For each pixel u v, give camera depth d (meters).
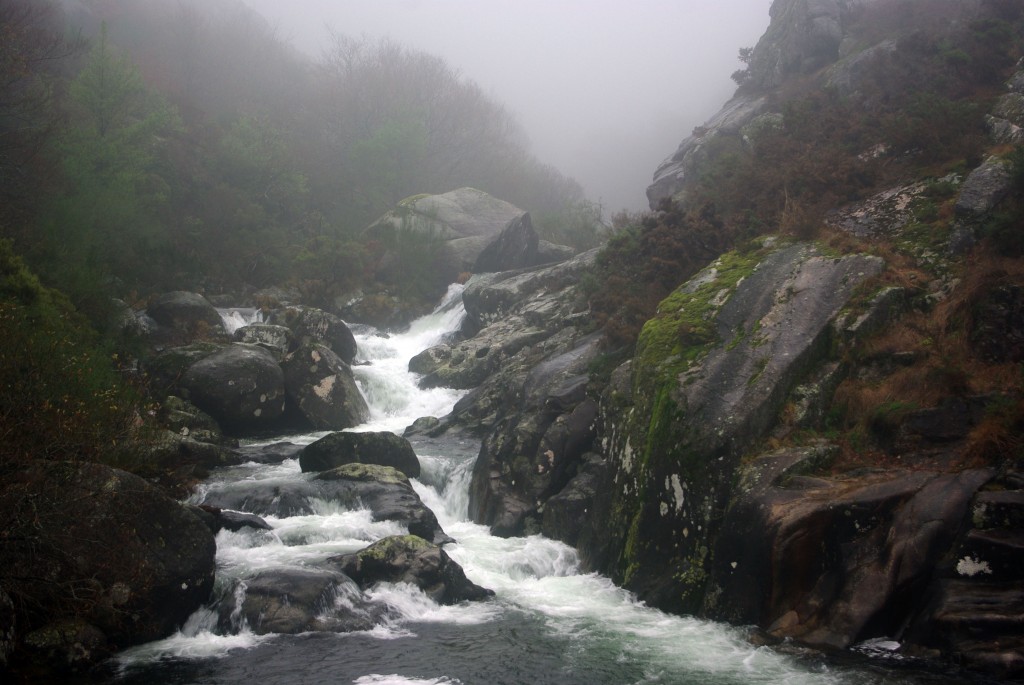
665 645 8.73
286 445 16.66
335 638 8.91
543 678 7.88
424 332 27.41
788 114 19.27
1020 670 7.16
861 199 14.33
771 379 10.72
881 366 10.88
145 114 31.44
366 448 14.47
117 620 8.45
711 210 15.72
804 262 12.50
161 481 12.83
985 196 12.12
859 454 10.03
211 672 7.94
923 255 12.16
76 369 11.38
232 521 11.22
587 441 13.30
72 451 9.03
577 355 15.52
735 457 10.19
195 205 30.47
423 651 8.58
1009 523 8.08
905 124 15.23
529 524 12.99
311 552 10.74
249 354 18.70
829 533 8.95
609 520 11.49
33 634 7.94
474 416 18.44
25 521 8.02
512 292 24.08
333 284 29.42
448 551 11.80
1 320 10.69
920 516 8.56
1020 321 10.28
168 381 17.77
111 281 21.31
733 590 9.41
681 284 14.66
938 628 7.80
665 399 11.07
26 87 24.00
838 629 8.43
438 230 31.59
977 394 9.77
